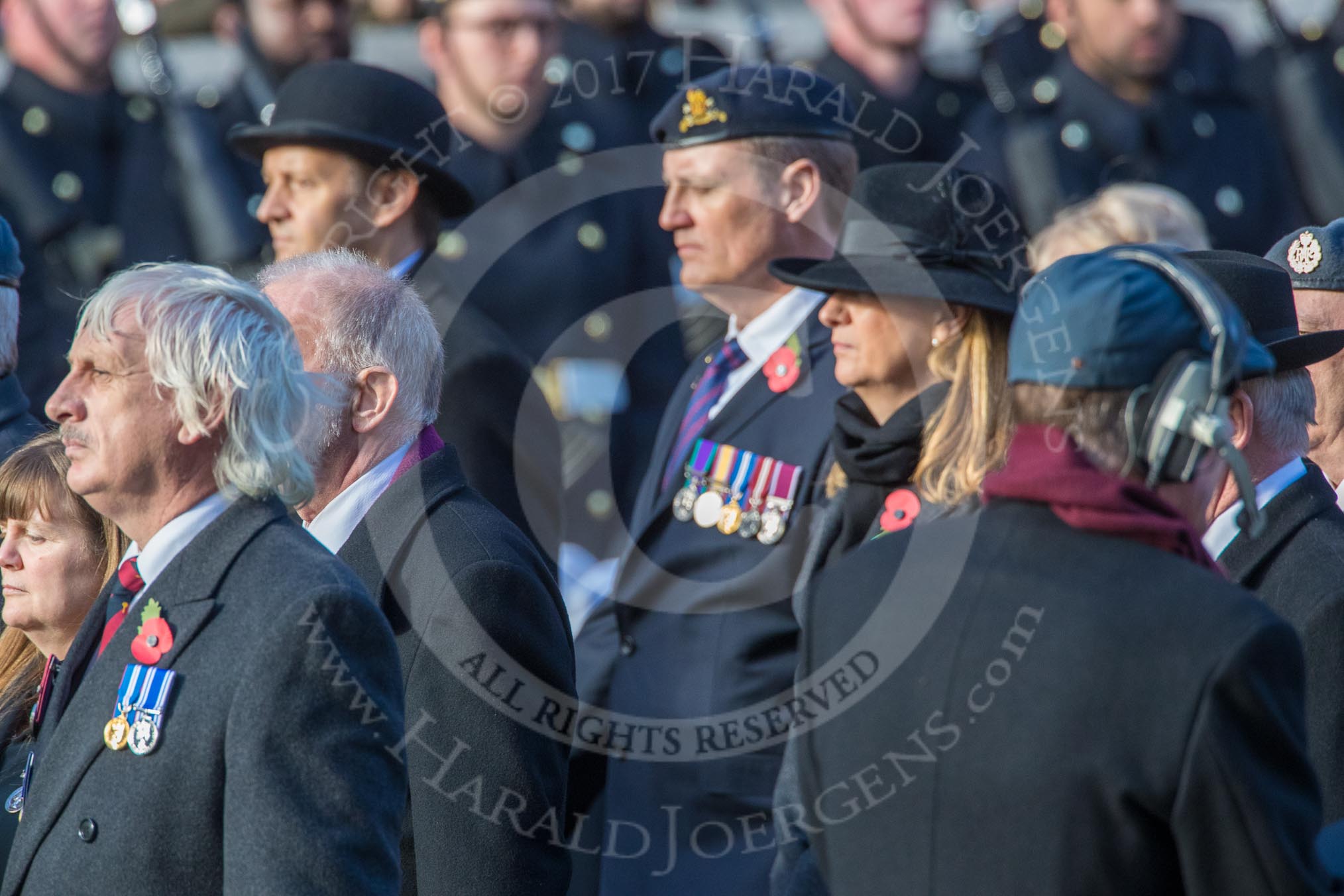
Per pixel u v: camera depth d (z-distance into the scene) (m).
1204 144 22.03
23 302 20.22
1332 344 10.46
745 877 11.93
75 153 21.06
